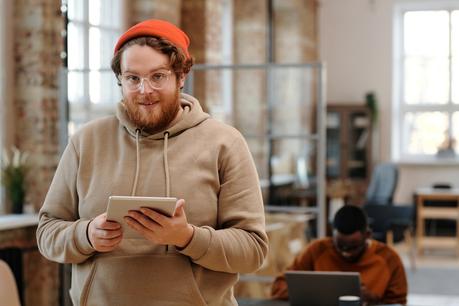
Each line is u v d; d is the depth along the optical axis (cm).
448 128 1616
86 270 242
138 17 941
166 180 237
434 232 1549
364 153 1586
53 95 738
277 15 1488
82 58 831
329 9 1633
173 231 218
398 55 1636
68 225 243
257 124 1240
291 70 1304
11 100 727
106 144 249
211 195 239
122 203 213
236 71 1250
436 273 1124
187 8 1067
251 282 691
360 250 505
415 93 1633
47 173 732
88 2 843
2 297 402
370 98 1577
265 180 1177
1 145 716
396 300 506
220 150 243
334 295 441
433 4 1617
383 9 1616
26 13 729
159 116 235
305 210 696
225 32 1368
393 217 1024
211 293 239
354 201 1582
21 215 689
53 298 725
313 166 1322
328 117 1591
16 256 668
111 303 236
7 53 723
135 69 230
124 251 236
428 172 1599
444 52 1620
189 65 242
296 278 447
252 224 238
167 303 233
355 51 1627
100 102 736
